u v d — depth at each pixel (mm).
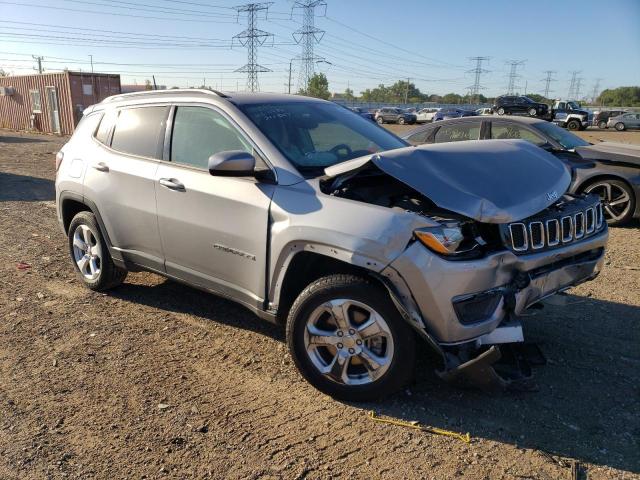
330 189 3279
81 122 5137
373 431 2998
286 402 3287
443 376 3010
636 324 4336
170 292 5102
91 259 5016
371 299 3041
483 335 3039
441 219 2973
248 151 3637
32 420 3090
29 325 4359
